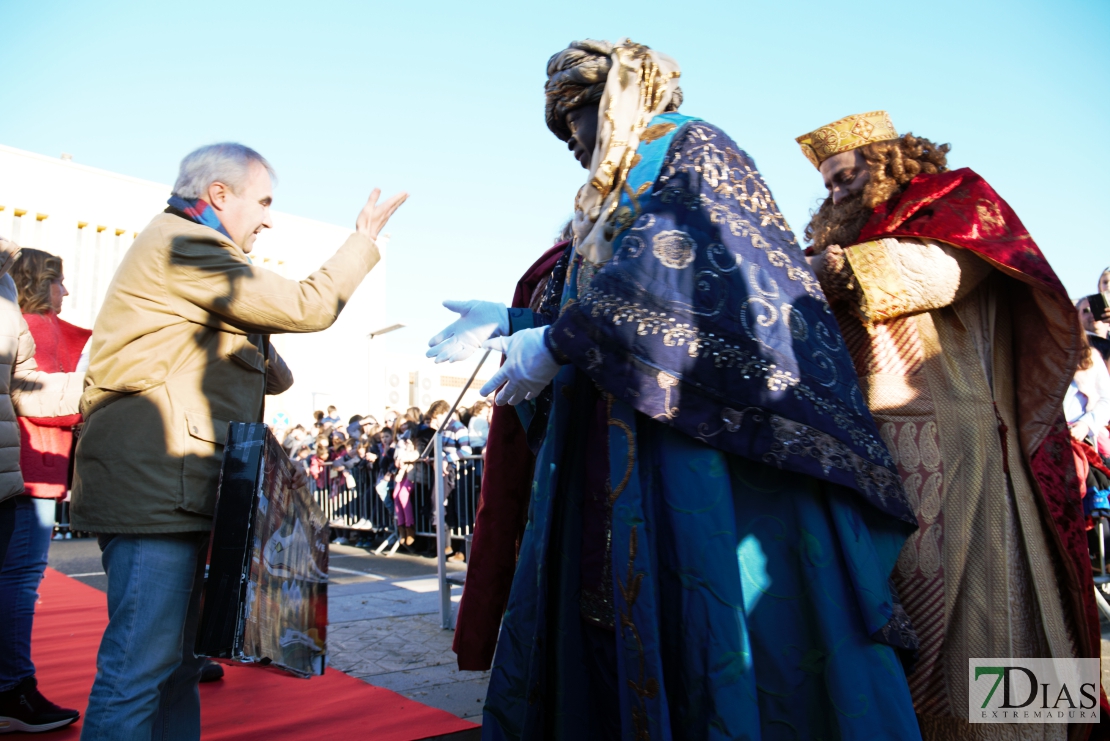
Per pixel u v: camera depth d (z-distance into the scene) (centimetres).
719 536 145
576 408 179
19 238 1631
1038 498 193
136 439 178
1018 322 202
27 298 321
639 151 174
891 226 199
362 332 2069
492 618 238
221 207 204
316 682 304
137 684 172
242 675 318
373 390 2047
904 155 213
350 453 988
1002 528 184
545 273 250
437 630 404
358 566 734
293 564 194
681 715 142
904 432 194
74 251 1684
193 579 185
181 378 185
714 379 149
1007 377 202
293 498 198
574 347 152
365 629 408
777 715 144
